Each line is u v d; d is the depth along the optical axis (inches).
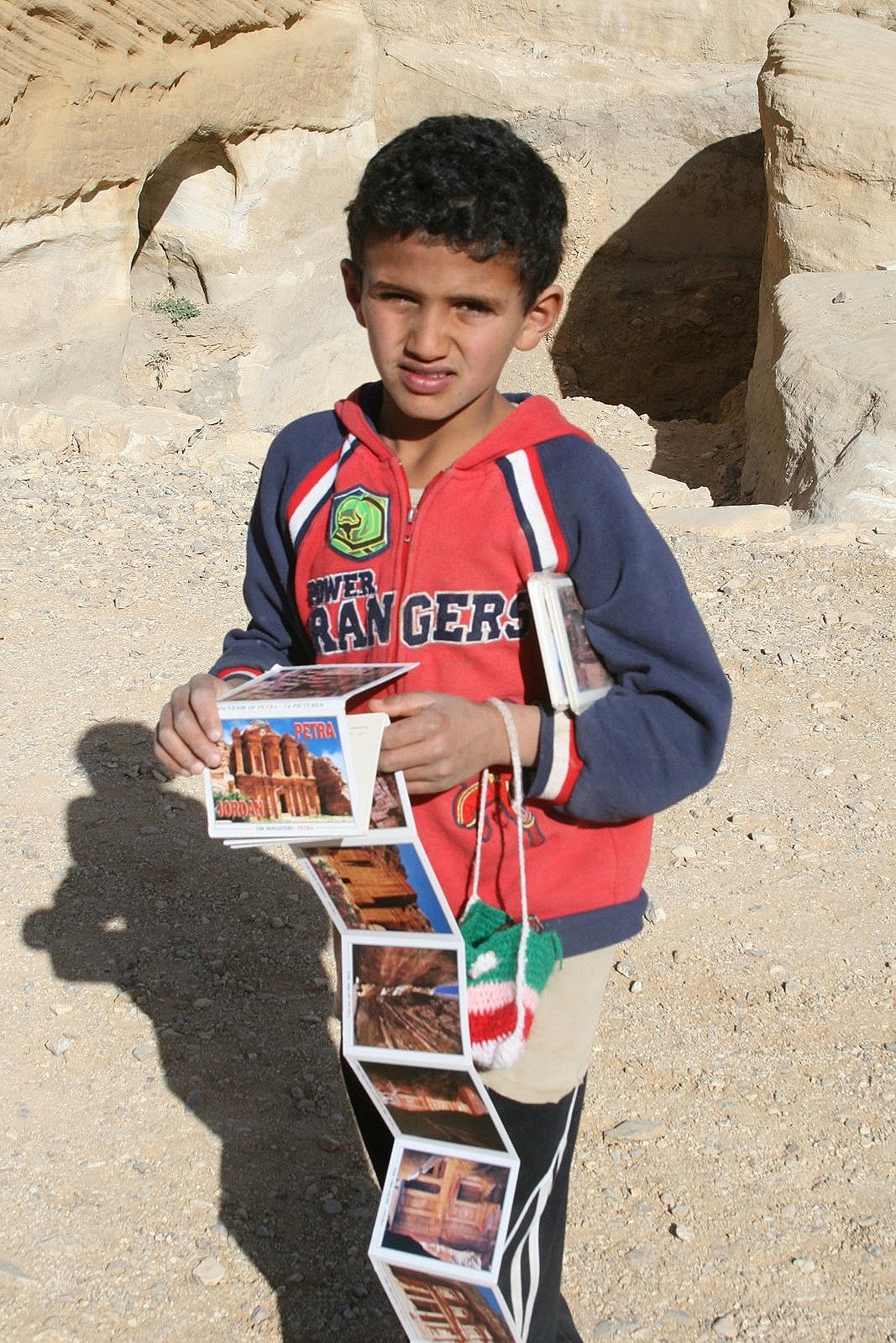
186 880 180.1
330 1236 124.4
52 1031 150.3
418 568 79.3
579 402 566.9
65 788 200.7
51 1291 117.2
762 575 288.7
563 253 80.1
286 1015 155.4
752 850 190.5
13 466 354.3
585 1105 142.6
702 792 205.0
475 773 75.5
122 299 482.0
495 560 77.9
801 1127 140.1
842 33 515.5
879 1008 159.0
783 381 395.9
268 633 94.7
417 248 72.5
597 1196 130.3
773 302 459.5
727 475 475.2
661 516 338.3
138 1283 118.4
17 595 269.9
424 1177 79.6
